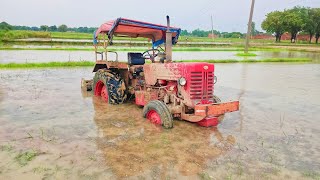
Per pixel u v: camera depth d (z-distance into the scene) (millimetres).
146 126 5445
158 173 3596
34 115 5957
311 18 67438
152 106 5520
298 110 7023
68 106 6809
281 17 69250
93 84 7934
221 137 4992
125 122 5660
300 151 4477
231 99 8164
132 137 4832
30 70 13555
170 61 6188
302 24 65625
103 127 5312
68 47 31016
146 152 4230
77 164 3766
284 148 4582
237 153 4320
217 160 4047
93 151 4199
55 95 8000
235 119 6156
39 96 7789
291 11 71812
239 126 5664
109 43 7195
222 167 3834
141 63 7227
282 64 20172
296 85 10953
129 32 7164
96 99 7637
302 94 9094
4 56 20094
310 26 67062
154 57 7082
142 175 3529
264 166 3916
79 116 6000
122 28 6645
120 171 3611
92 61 17406
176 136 4957
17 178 3373
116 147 4383
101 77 7383
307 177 3643
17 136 4707
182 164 3877
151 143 4590
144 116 5859
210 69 5547
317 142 4879
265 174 3684
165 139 4777
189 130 5305
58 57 20359
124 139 4730
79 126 5336
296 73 14891
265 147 4598
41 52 24766
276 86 10641
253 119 6180
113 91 7035
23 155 3992
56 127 5230
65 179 3375
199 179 3486
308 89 10062
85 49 28047
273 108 7191
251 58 24422
